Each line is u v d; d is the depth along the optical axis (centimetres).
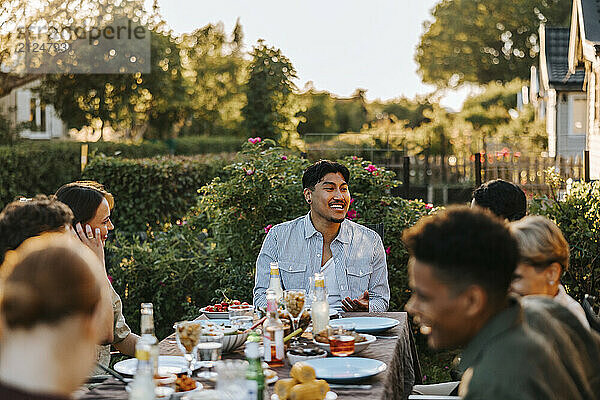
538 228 286
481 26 4369
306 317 371
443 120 2792
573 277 604
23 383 157
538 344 185
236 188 645
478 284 188
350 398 262
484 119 2988
